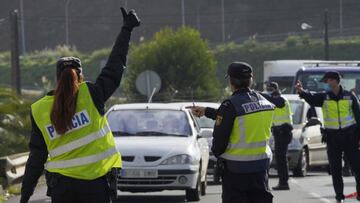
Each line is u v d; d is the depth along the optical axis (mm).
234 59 171000
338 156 32625
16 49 91312
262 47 174875
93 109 16578
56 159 16562
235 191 20016
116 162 16719
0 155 53875
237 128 19938
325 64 68625
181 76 105688
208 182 45594
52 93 16859
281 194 38594
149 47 106750
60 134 16406
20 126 57281
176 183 34188
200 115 20688
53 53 184625
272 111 20297
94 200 16484
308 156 51625
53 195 16578
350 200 35031
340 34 193875
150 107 37875
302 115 51375
